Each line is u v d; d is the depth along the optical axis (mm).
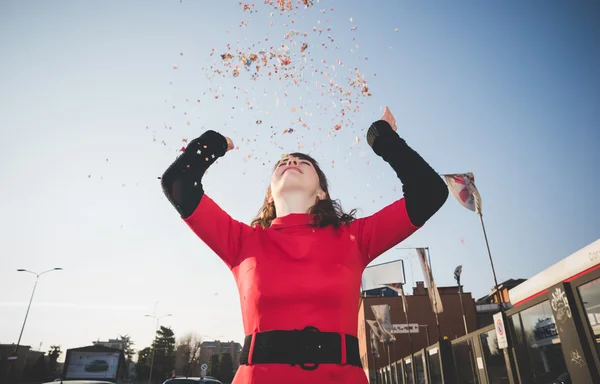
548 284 7047
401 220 1487
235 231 1604
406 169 1523
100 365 32094
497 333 7613
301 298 1330
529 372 6594
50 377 48812
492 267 7746
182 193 1471
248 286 1412
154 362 57719
